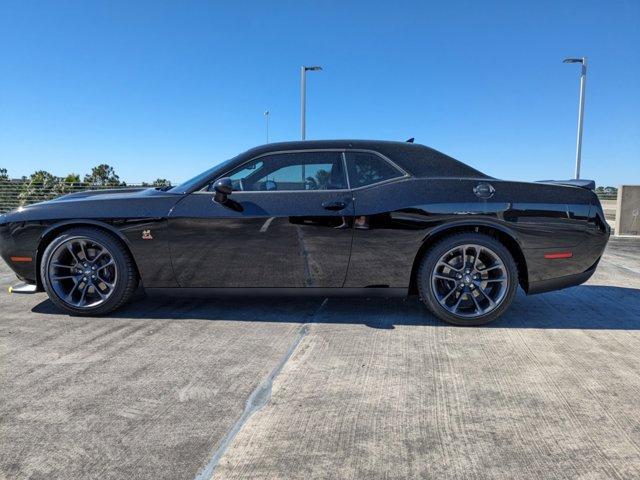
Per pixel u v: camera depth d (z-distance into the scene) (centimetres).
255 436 203
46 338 326
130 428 209
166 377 263
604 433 206
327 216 346
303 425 212
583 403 233
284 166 364
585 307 415
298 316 383
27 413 222
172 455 188
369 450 193
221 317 379
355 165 361
